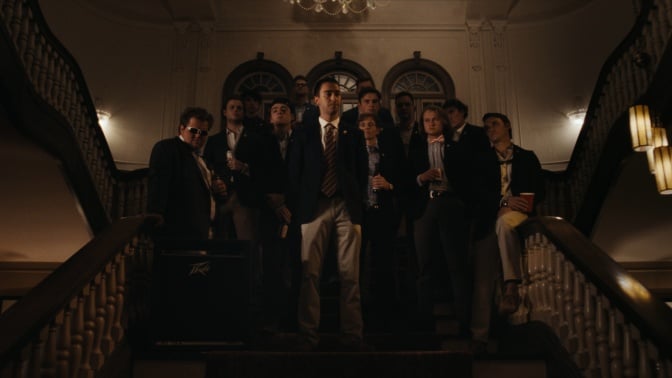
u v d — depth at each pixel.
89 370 3.29
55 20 8.77
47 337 2.96
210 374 3.44
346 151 4.26
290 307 4.54
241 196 4.74
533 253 4.26
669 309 3.10
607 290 3.27
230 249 3.97
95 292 3.47
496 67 9.58
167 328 3.80
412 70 9.74
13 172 5.95
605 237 7.19
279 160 4.45
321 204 4.13
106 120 9.12
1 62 4.66
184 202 4.46
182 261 3.91
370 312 4.66
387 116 6.05
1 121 5.14
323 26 9.88
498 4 9.57
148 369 3.81
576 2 9.50
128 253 3.87
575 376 3.60
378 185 4.57
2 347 2.55
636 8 8.02
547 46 9.60
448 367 3.51
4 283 7.41
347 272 4.06
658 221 6.88
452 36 9.86
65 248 7.30
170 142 4.55
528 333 4.27
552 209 7.06
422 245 4.59
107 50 9.34
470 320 4.45
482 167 4.76
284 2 9.94
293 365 3.47
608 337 3.42
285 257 4.75
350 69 9.68
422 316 4.54
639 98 5.58
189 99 9.45
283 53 9.77
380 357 3.50
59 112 5.69
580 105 9.15
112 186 7.04
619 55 6.23
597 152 6.64
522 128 9.34
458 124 5.65
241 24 9.87
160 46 9.66
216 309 3.85
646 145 5.05
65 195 6.35
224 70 9.66
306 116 4.37
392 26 9.88
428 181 4.65
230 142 5.66
